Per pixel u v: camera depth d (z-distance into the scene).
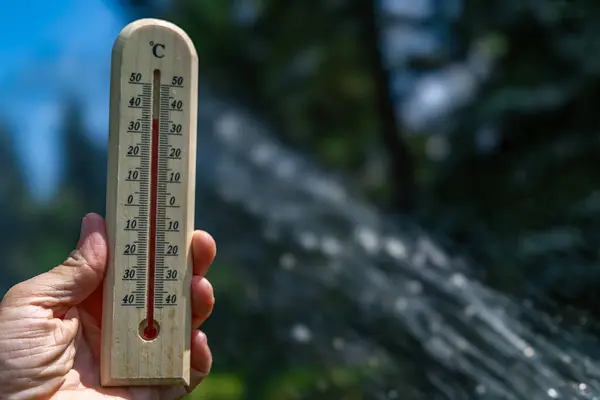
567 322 2.94
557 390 2.51
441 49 7.15
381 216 5.88
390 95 7.78
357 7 7.75
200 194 7.00
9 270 14.67
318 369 4.28
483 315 3.22
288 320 4.88
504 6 5.86
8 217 18.02
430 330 3.47
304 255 5.27
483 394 2.82
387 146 7.71
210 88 8.15
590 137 5.03
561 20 5.48
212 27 8.20
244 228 6.40
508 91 5.46
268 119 8.32
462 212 5.57
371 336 3.97
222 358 5.07
